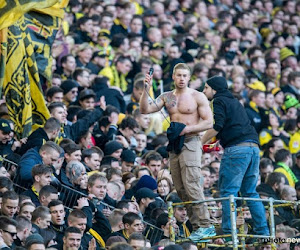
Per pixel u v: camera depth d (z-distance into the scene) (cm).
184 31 7000
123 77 5884
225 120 4016
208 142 4266
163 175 4775
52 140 4500
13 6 4284
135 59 6156
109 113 5019
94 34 6050
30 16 4778
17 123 4606
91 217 4050
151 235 4284
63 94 5206
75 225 3950
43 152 4306
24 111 4606
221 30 7212
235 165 4003
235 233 3866
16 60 4609
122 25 6488
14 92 4609
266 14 7888
